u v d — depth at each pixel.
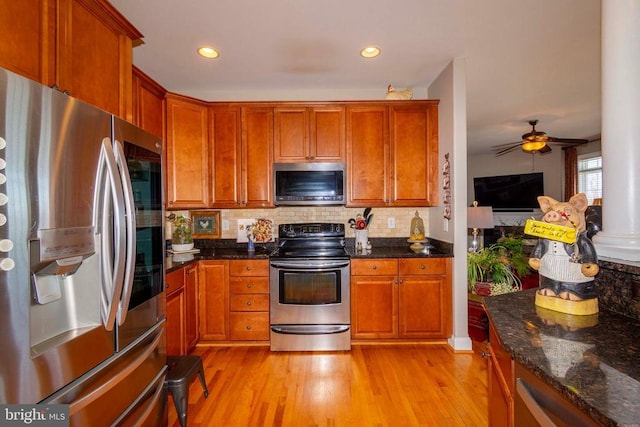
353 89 3.27
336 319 2.69
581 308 1.08
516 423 0.94
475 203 3.67
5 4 1.00
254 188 2.99
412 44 2.41
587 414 0.62
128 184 1.23
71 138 1.02
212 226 3.27
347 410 1.89
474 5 1.95
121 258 1.18
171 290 2.24
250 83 3.10
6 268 0.84
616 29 1.20
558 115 4.48
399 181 2.98
